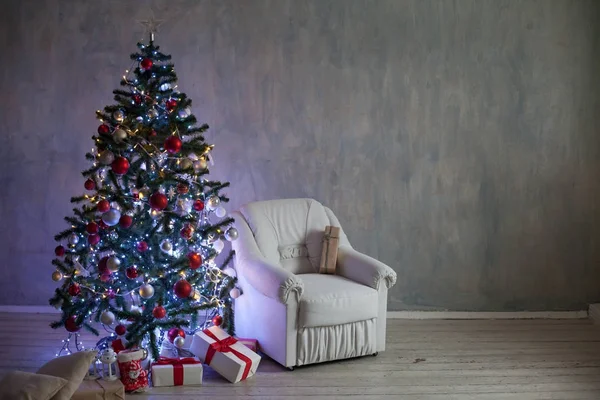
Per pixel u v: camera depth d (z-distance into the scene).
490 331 5.30
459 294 5.63
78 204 5.40
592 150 5.60
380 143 5.47
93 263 4.37
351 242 5.55
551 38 5.49
